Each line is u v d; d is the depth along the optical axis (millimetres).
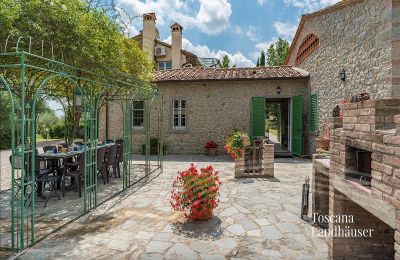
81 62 5379
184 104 12086
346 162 2652
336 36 8023
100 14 5789
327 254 3154
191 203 4113
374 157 2117
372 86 5965
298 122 10945
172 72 12898
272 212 4543
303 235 3668
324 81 9086
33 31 4555
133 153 12406
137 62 8445
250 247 3328
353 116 2480
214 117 11805
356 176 2607
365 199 2258
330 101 8531
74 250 3250
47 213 4566
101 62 5648
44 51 4965
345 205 2924
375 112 2127
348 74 7172
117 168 7766
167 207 4871
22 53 3135
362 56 6422
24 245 3354
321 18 9320
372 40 5957
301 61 12172
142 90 7375
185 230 3842
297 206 4844
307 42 11156
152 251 3227
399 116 1776
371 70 6004
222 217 4336
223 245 3383
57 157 5582
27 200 4910
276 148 12984
